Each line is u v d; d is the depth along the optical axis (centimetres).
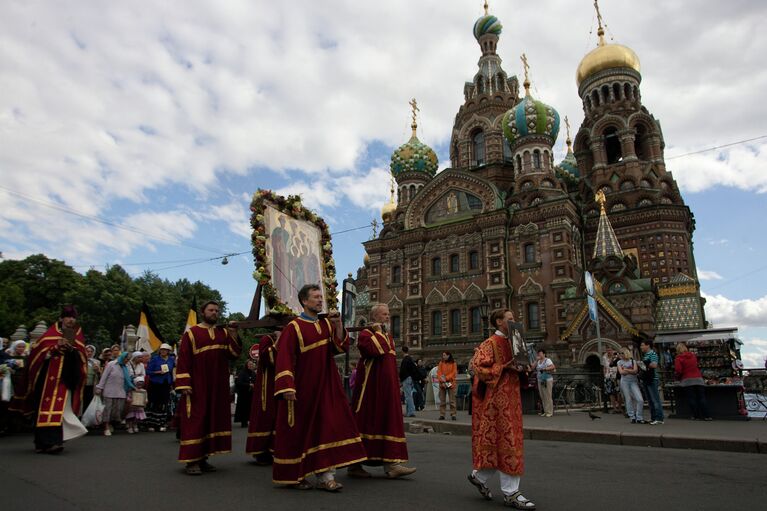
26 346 1579
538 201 4641
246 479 811
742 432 1335
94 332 6100
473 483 696
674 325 4094
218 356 927
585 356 3747
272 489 734
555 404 2352
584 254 4900
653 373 1614
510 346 694
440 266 5022
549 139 5003
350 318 1738
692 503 668
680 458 1055
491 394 684
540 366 1989
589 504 659
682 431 1370
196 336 912
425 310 4972
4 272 6166
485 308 3688
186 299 7938
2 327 5344
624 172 5062
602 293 3941
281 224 1138
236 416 1772
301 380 770
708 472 893
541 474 870
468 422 1708
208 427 887
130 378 1555
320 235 1266
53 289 6222
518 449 651
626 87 5444
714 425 1545
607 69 5450
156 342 2402
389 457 826
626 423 1631
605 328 3734
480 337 4572
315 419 754
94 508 615
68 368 1089
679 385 1780
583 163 5659
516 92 6047
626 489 749
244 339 6031
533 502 667
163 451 1137
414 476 847
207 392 898
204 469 888
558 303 4306
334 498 679
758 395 1920
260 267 1059
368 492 718
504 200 4947
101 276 6334
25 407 1109
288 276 1116
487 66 6128
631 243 4734
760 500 686
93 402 1566
